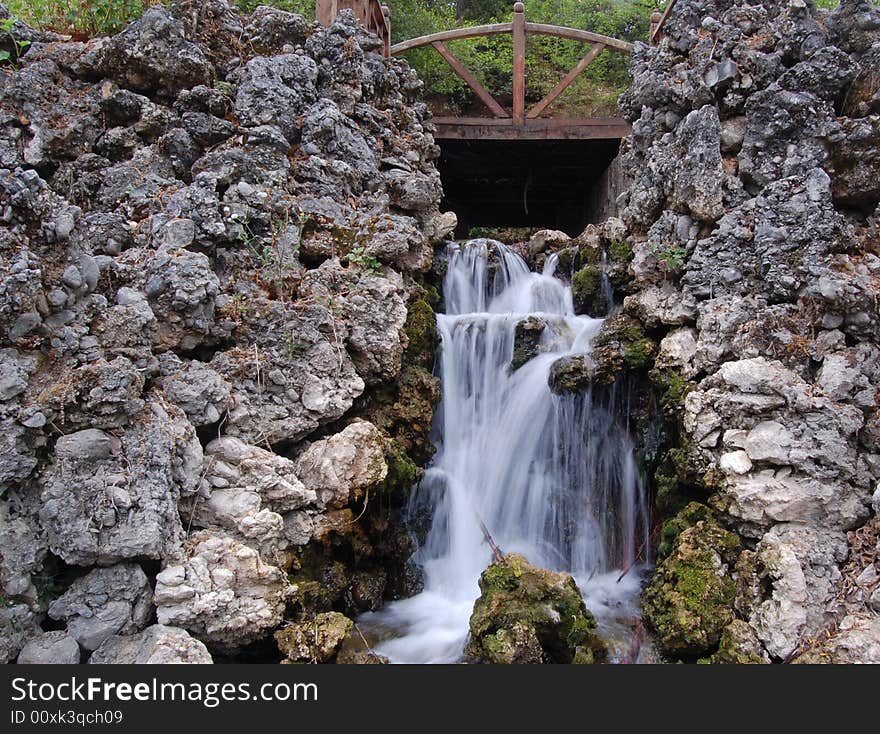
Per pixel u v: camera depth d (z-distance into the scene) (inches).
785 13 193.0
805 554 147.9
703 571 155.6
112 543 126.1
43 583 128.7
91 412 134.0
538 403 203.8
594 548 197.8
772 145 187.0
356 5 258.5
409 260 209.3
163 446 136.6
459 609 177.2
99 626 124.3
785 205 177.9
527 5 494.9
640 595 180.5
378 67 239.3
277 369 166.2
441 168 369.7
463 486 203.8
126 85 202.8
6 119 185.6
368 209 210.5
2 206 136.3
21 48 200.5
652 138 217.2
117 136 195.2
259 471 151.3
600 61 421.7
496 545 198.8
